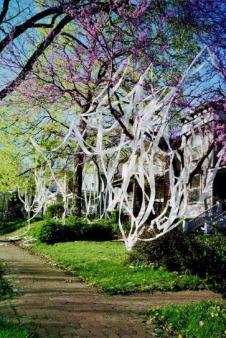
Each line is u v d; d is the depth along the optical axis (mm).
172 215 4660
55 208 29391
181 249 12375
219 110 6773
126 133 5129
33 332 6484
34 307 8336
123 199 4660
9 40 7633
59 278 12227
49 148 12766
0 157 19734
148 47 6980
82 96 7258
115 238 23609
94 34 6867
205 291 10539
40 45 7598
